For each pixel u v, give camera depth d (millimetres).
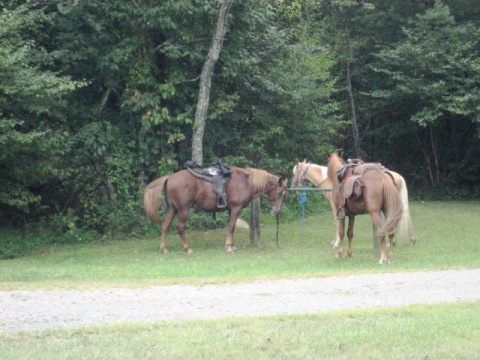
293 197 23047
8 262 15344
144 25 18250
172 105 20016
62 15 18250
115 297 9781
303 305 9273
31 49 17781
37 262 15266
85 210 19188
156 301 9500
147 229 19203
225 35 19688
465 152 29391
